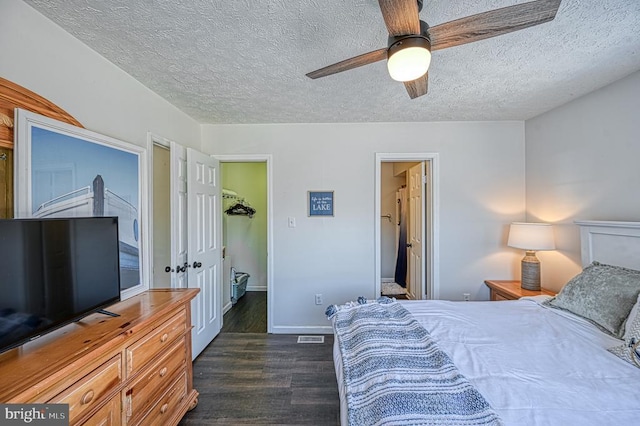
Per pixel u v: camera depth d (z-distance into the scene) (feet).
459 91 7.54
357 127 10.25
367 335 5.04
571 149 8.12
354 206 10.31
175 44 5.38
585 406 3.29
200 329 8.86
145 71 6.39
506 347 4.75
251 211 16.16
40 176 4.27
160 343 5.13
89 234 4.40
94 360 3.64
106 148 5.57
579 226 7.74
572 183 8.09
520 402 3.34
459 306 6.85
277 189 10.34
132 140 6.64
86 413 3.52
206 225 9.36
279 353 8.86
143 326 4.49
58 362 3.25
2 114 3.86
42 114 4.43
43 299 3.66
